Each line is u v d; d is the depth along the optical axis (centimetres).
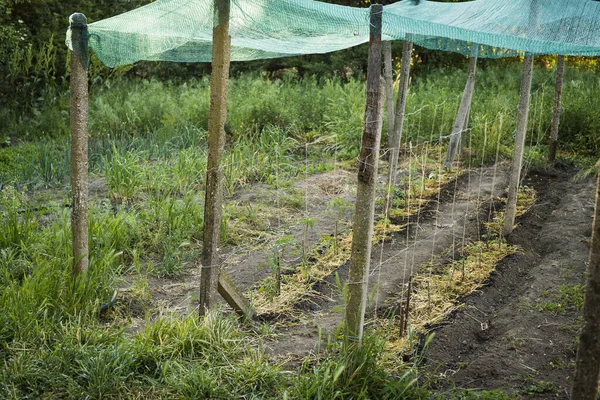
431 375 413
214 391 383
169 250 598
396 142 734
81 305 473
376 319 491
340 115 1121
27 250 549
